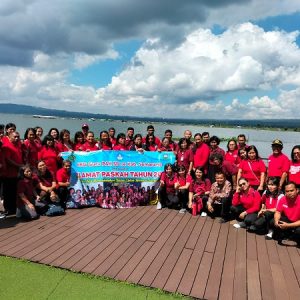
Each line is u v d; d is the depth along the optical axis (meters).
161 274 5.11
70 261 5.45
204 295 4.58
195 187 8.34
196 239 6.59
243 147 8.80
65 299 4.40
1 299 4.36
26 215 7.51
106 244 6.20
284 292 4.74
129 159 9.02
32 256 5.59
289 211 6.50
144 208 8.77
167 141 9.80
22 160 8.14
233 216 8.02
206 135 9.07
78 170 8.72
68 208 8.56
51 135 8.68
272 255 5.96
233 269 5.37
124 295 4.52
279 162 7.74
